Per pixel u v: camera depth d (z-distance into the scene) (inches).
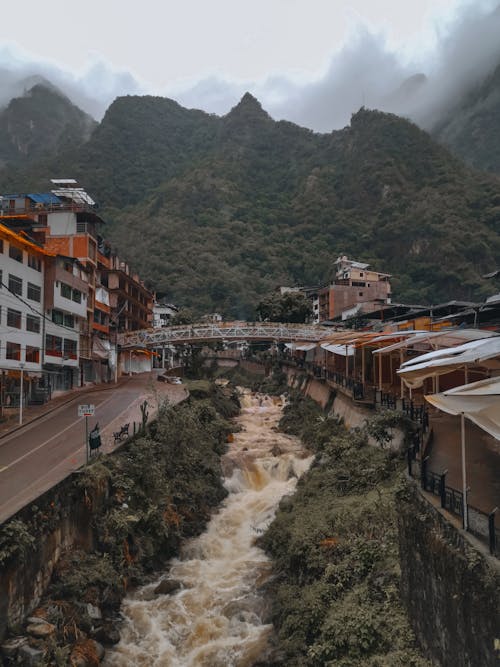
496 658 350.6
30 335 1549.0
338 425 1428.4
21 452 1020.5
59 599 647.1
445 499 502.6
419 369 709.3
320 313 3614.7
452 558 424.2
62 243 2065.7
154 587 778.8
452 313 1753.2
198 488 1075.9
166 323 3759.8
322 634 570.6
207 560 878.4
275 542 863.1
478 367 938.7
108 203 5807.1
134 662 618.5
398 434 970.1
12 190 4955.7
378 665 480.1
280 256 5108.3
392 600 558.3
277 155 7135.8
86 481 768.9
